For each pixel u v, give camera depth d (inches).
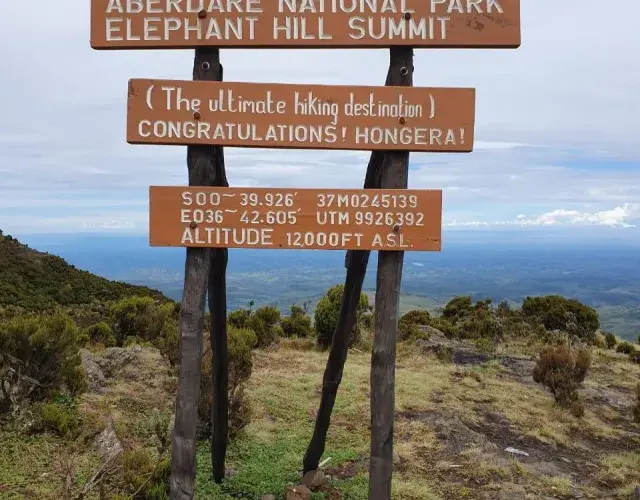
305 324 514.3
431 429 239.5
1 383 202.7
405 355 424.5
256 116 132.6
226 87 132.3
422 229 134.6
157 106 132.3
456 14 131.6
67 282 1401.3
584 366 334.6
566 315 620.7
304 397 279.4
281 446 212.7
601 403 328.5
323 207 135.1
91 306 1225.4
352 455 205.5
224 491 172.7
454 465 202.1
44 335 223.3
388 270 137.0
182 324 136.8
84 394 239.3
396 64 134.4
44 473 164.6
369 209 134.9
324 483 178.9
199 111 132.2
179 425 135.1
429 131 132.9
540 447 240.8
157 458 180.4
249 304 494.9
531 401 312.3
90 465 171.3
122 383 266.4
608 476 210.5
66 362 231.0
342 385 304.8
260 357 377.1
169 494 146.9
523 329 584.7
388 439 137.4
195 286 136.8
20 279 1286.9
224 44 132.3
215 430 172.4
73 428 197.6
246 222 135.2
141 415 224.1
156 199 134.6
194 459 136.8
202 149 135.6
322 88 132.6
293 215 135.2
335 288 446.9
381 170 140.8
